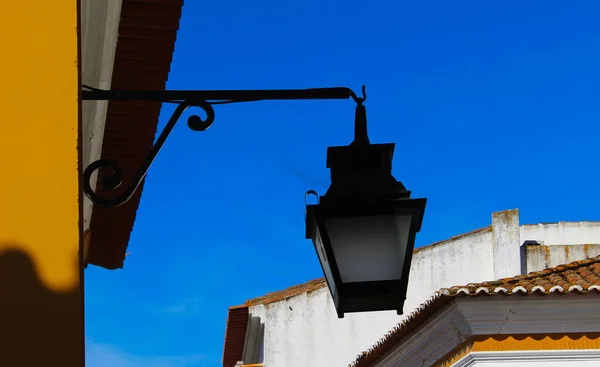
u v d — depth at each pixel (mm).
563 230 19016
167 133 3773
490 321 10133
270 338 17625
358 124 3945
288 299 17859
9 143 2723
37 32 2807
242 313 16750
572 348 10047
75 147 2754
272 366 17500
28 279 2631
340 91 3914
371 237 3768
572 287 9898
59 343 2604
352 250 3760
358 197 3811
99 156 6660
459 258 17203
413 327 11062
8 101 2750
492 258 17031
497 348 10117
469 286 10297
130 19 5188
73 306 2635
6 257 2639
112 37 5195
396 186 3871
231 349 17906
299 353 17516
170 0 5027
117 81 5879
